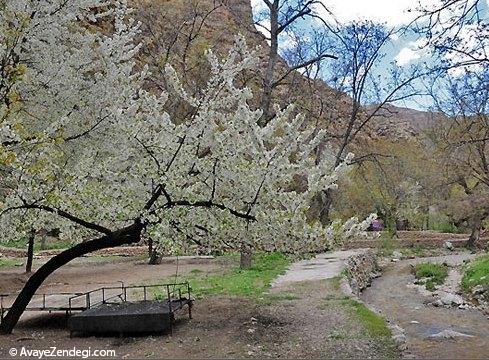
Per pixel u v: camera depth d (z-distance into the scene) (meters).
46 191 7.79
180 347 7.69
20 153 8.27
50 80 10.30
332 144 29.03
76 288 15.01
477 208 26.94
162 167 8.20
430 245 30.31
